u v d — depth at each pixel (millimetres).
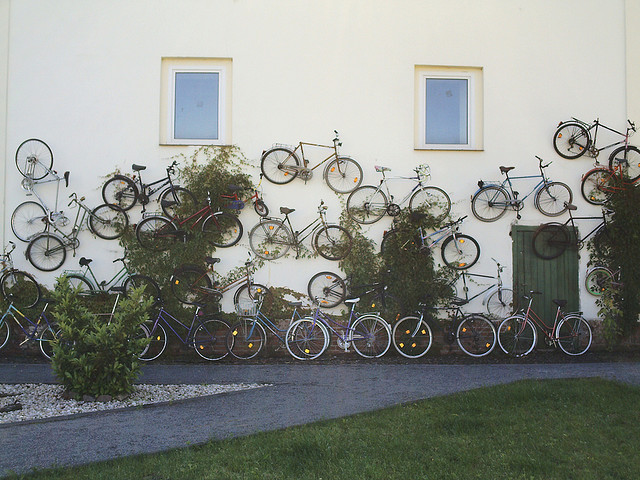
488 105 9125
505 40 9164
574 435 4836
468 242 8938
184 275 8711
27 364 8102
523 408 5625
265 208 8867
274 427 5129
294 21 9062
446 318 8836
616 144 9133
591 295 9039
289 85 9023
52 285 8742
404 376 7340
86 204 8828
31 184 8781
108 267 8781
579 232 9102
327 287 8789
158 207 8891
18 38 8898
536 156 9102
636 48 9195
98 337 6008
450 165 9055
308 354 8594
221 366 8102
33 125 8859
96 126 8898
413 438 4777
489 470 4152
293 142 8977
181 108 9117
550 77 9164
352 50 9070
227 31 9031
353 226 8930
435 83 9234
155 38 8992
